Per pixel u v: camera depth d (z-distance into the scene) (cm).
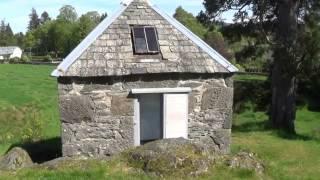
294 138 2100
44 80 4944
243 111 3253
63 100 1398
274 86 2533
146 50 1458
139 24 1508
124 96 1427
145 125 1470
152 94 1466
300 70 2311
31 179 1080
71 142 1409
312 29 2319
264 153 1686
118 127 1430
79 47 1432
